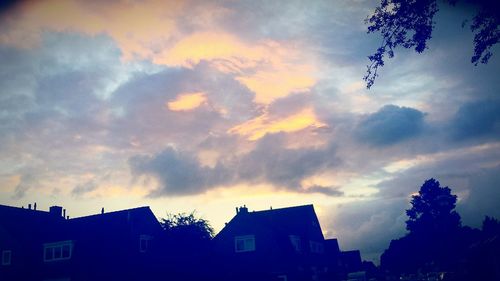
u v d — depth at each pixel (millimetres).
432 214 95938
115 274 37469
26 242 41438
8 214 43969
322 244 52156
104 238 40344
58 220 48750
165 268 36719
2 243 41594
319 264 48375
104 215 43281
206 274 36469
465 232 89688
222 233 41031
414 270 90750
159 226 45500
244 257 39562
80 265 39219
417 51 14961
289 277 37875
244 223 40781
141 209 43625
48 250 40906
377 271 91875
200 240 37938
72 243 40156
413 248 94062
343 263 68500
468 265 33312
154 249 38219
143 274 36812
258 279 36594
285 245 41688
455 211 94312
